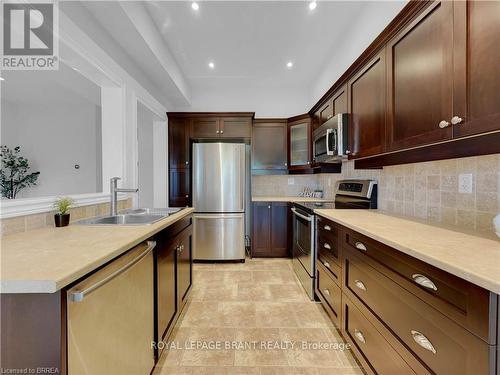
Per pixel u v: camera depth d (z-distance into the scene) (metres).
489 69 0.91
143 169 4.33
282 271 3.12
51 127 4.76
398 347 1.06
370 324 1.31
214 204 3.45
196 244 3.45
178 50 2.83
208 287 2.65
